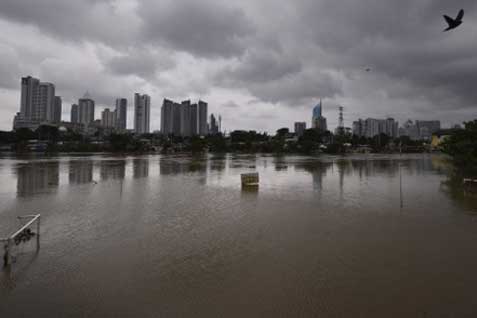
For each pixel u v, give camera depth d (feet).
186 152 334.85
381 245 30.22
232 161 176.55
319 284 21.93
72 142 349.82
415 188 69.82
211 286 21.86
